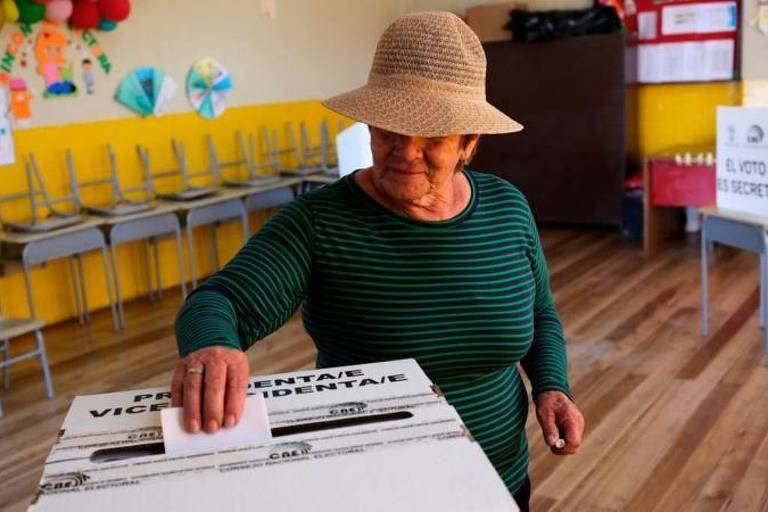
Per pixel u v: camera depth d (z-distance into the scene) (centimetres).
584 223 635
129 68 506
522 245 120
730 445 279
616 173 610
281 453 69
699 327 400
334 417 75
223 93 570
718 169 362
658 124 629
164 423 72
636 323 412
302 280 109
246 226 544
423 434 71
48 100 463
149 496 63
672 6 600
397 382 83
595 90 606
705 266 383
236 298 101
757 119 335
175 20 532
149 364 399
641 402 318
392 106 97
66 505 62
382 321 110
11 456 301
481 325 112
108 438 73
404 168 103
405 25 100
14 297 456
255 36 591
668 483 257
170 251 552
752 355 359
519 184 650
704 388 327
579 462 273
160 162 532
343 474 65
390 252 110
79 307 483
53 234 422
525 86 631
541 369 125
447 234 112
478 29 645
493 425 118
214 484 64
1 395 364
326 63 657
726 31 582
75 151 481
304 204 112
